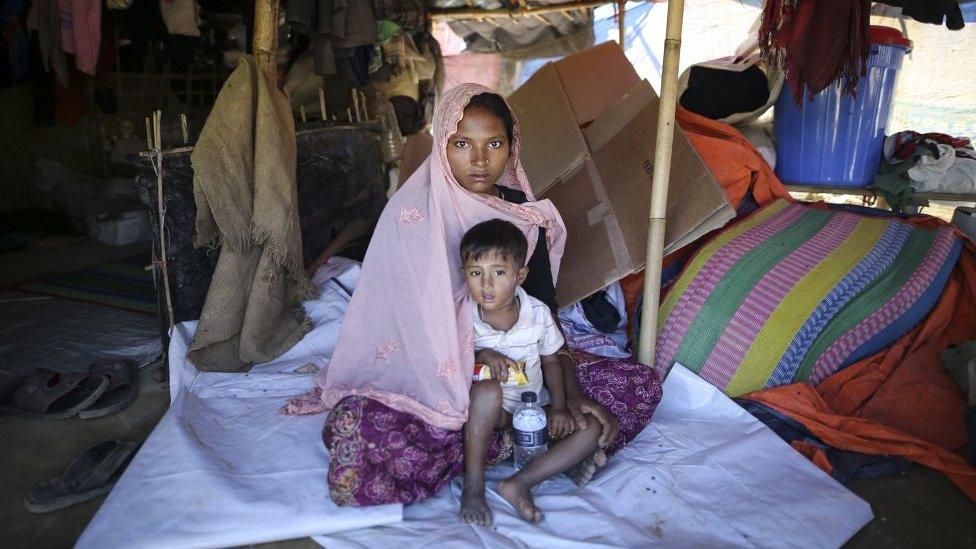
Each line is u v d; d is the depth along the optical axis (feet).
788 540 6.43
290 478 7.06
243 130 9.48
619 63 13.20
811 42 10.77
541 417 6.86
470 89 7.30
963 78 20.95
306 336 10.17
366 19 16.67
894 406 8.67
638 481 7.18
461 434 7.06
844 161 14.10
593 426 7.01
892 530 6.81
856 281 9.43
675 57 8.28
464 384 6.91
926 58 21.25
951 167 13.91
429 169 7.63
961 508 7.16
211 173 9.09
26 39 18.03
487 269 6.82
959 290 9.89
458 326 7.20
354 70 18.72
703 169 9.41
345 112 16.60
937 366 9.02
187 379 9.16
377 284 7.68
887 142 14.56
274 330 10.03
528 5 23.99
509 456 7.48
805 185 14.57
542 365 7.67
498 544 6.23
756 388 9.09
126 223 18.84
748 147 11.86
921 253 9.84
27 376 9.86
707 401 8.80
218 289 9.36
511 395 7.30
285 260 9.66
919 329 9.56
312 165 12.35
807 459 7.57
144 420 9.00
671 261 11.06
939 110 21.45
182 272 10.03
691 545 6.31
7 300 13.53
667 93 8.38
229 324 9.47
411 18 21.57
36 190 20.98
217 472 7.06
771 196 11.66
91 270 15.98
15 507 7.12
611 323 10.26
